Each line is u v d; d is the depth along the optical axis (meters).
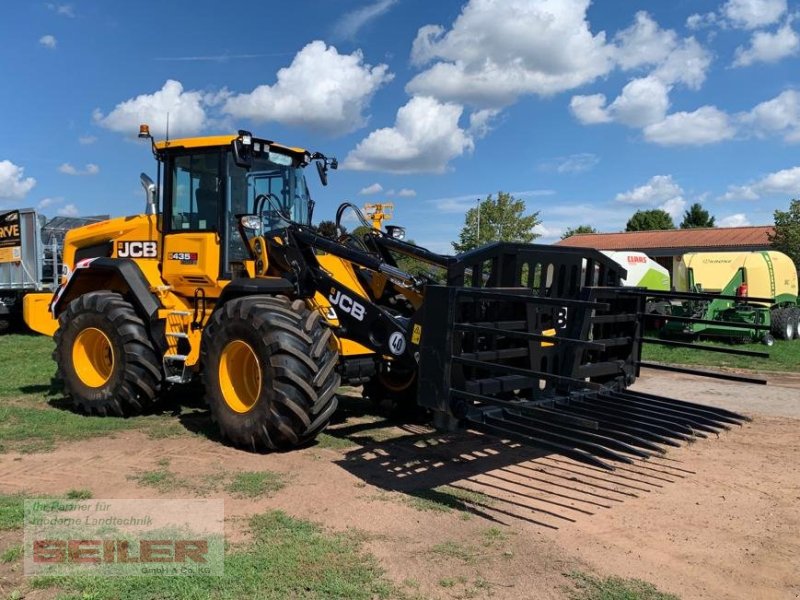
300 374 5.58
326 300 6.45
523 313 5.44
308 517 4.36
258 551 3.80
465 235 29.33
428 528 4.21
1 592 3.33
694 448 6.32
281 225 7.22
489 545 3.97
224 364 6.02
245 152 6.52
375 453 5.89
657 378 11.16
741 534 4.23
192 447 5.98
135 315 7.17
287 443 5.74
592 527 4.29
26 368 10.82
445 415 4.78
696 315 15.70
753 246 35.22
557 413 4.41
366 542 3.97
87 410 7.28
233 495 4.75
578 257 5.93
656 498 4.86
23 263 17.23
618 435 4.79
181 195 7.20
